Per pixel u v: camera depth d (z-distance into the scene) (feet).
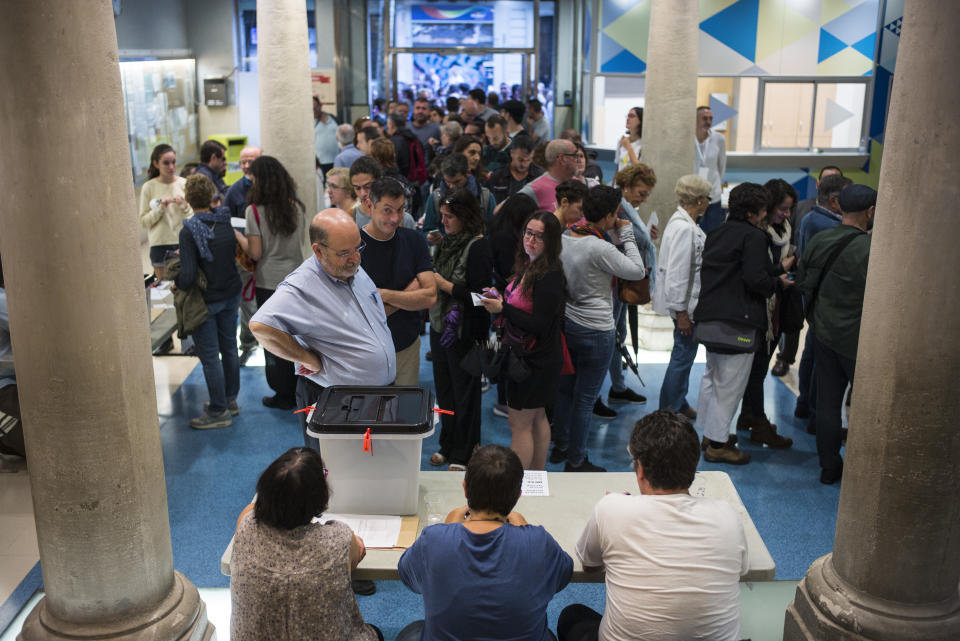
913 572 9.21
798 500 15.08
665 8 21.53
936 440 8.80
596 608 12.16
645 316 22.56
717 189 26.25
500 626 8.09
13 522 14.11
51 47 7.88
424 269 13.26
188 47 42.32
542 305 12.51
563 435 16.19
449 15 45.47
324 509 8.39
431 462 15.74
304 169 21.06
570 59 46.96
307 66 20.79
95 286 8.54
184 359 21.91
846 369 14.93
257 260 17.26
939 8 7.91
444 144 27.07
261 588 8.07
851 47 34.47
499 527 8.29
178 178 22.03
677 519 8.48
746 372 15.71
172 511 14.47
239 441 17.16
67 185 8.20
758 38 34.47
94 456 8.93
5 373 17.15
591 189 14.35
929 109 8.11
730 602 8.46
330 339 11.07
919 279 8.48
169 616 9.71
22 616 11.69
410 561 8.43
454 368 14.53
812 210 17.10
